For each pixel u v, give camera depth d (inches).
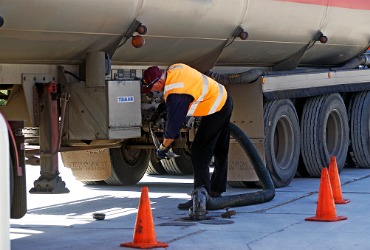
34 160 402.3
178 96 374.6
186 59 476.1
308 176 571.2
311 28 541.6
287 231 351.6
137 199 468.1
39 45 387.5
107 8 392.5
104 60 413.7
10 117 408.8
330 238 335.9
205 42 468.1
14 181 302.4
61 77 412.2
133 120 417.1
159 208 428.5
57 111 400.2
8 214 242.4
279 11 501.4
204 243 325.4
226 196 418.9
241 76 490.6
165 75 379.2
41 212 417.1
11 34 369.4
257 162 451.5
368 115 616.4
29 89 397.7
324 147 557.0
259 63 540.1
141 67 459.5
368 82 611.5
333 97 570.3
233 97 495.2
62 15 376.5
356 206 422.0
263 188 448.1
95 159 506.9
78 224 378.6
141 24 412.5
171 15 426.6
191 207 389.1
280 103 511.8
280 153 521.0
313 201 444.5
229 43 482.0
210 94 390.3
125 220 391.5
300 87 532.4
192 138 476.1
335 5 551.5
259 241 329.7
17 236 345.7
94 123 409.7
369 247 318.7
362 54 623.5
